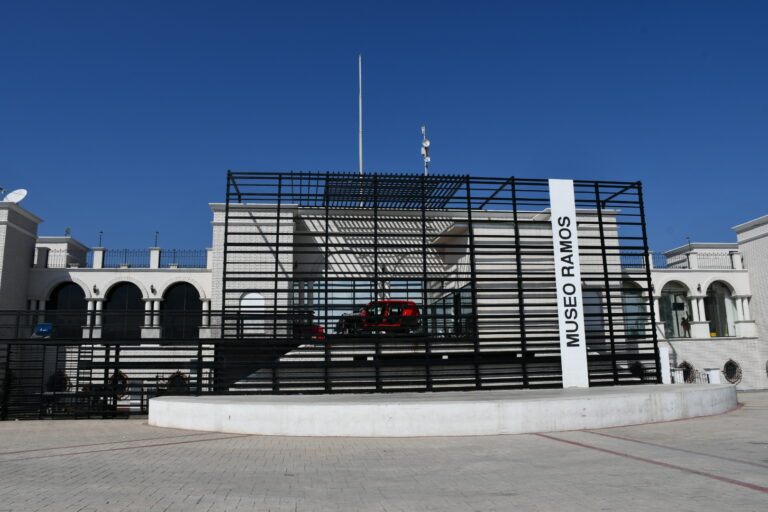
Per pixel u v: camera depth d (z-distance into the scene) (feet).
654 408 41.73
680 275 105.29
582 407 39.29
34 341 55.01
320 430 37.96
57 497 20.42
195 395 53.36
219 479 23.95
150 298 95.40
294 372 57.11
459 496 20.59
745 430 36.04
